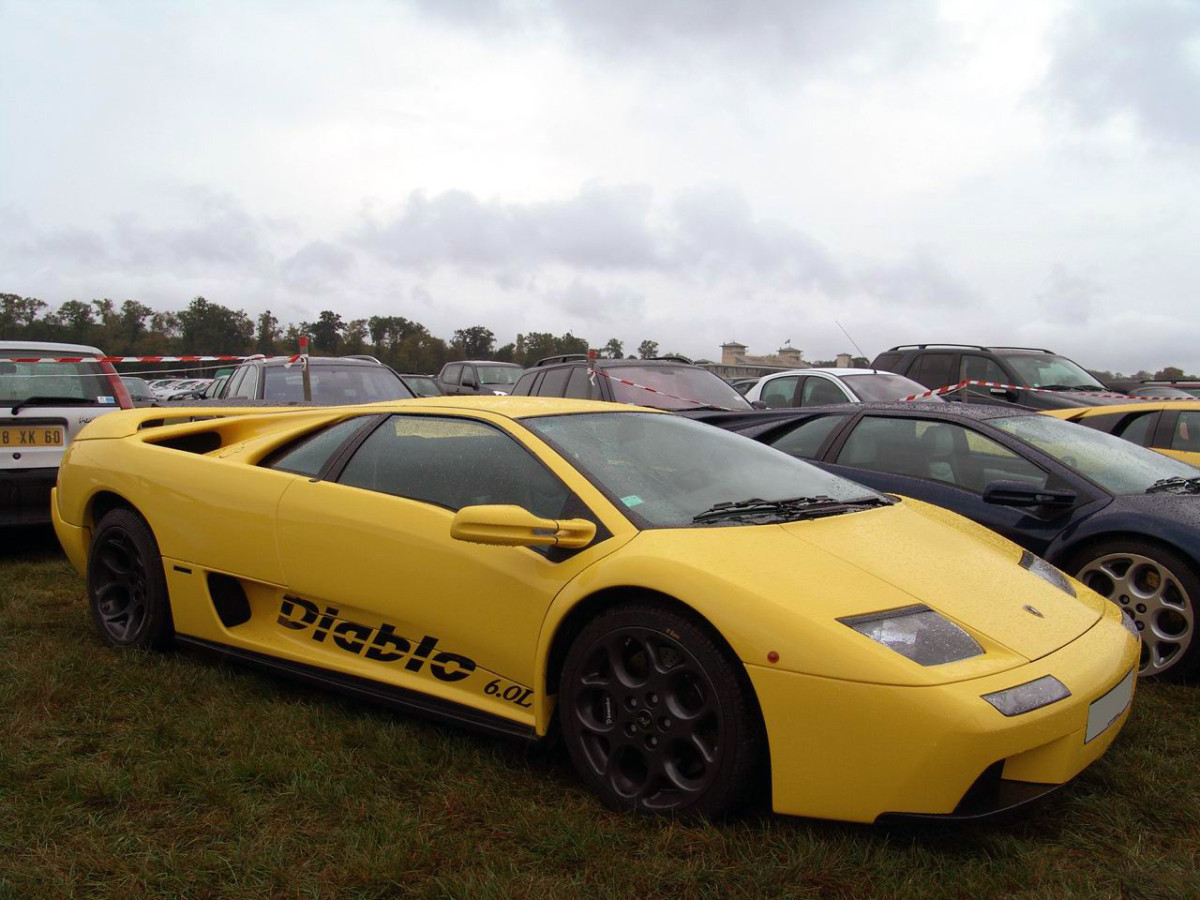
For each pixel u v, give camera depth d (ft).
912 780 7.57
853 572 8.92
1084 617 9.48
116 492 13.44
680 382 29.48
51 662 12.58
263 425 13.46
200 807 8.84
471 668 10.02
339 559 10.94
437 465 11.00
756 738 8.18
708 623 8.41
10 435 19.61
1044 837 8.49
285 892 7.49
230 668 12.57
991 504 15.12
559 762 9.91
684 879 7.57
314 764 9.57
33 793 8.98
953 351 37.60
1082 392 33.91
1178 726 11.39
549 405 11.91
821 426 18.16
